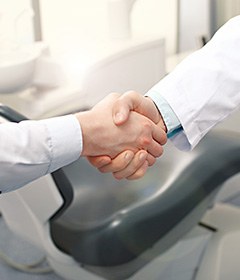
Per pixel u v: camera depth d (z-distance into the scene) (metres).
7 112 0.89
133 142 0.80
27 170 0.66
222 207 1.49
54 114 1.41
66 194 1.02
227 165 1.18
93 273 1.13
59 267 1.18
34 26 1.74
